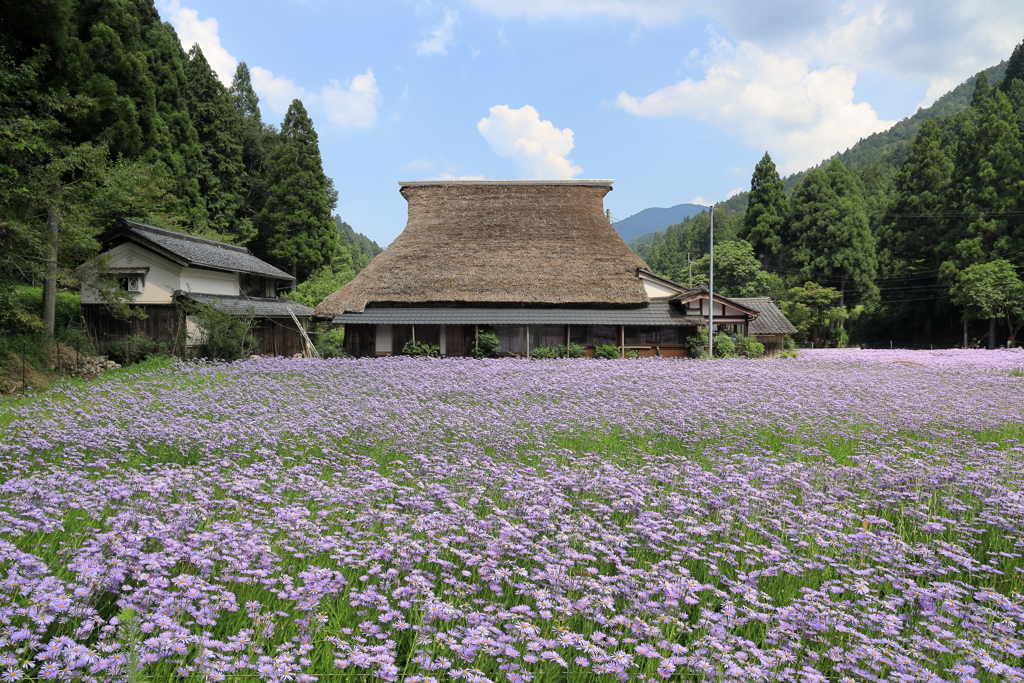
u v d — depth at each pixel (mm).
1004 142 45656
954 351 33594
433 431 8203
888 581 3693
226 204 38781
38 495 4570
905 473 6086
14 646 2430
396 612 2930
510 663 2611
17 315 14453
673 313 23859
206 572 3266
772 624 3125
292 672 2463
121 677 2320
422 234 26891
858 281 53969
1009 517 4766
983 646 2984
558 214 28094
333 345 28203
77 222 16984
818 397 11797
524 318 22875
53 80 21641
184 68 38312
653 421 9070
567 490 5609
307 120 42875
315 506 5012
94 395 11422
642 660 2771
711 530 4316
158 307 21484
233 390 12109
